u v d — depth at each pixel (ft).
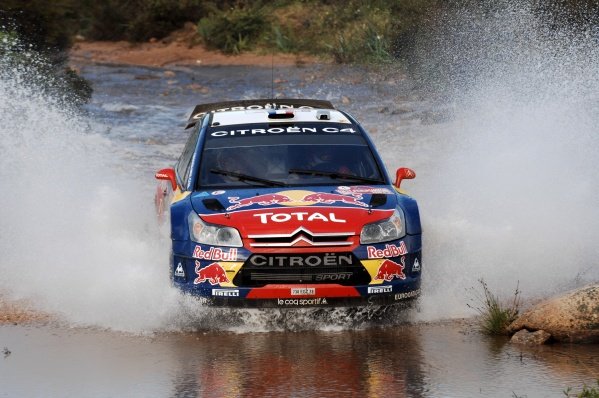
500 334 45.50
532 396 36.24
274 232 45.52
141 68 200.75
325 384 37.88
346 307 46.01
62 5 126.82
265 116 57.47
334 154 52.90
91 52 225.97
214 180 51.47
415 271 47.34
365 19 195.83
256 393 36.86
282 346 43.62
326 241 45.57
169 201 52.75
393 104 135.54
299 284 45.19
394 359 41.37
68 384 38.32
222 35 221.05
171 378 38.96
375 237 46.16
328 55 200.64
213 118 57.98
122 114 134.72
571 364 40.32
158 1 237.25
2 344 44.29
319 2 229.04
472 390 36.99
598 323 43.52
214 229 46.29
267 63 203.72
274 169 51.85
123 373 39.73
